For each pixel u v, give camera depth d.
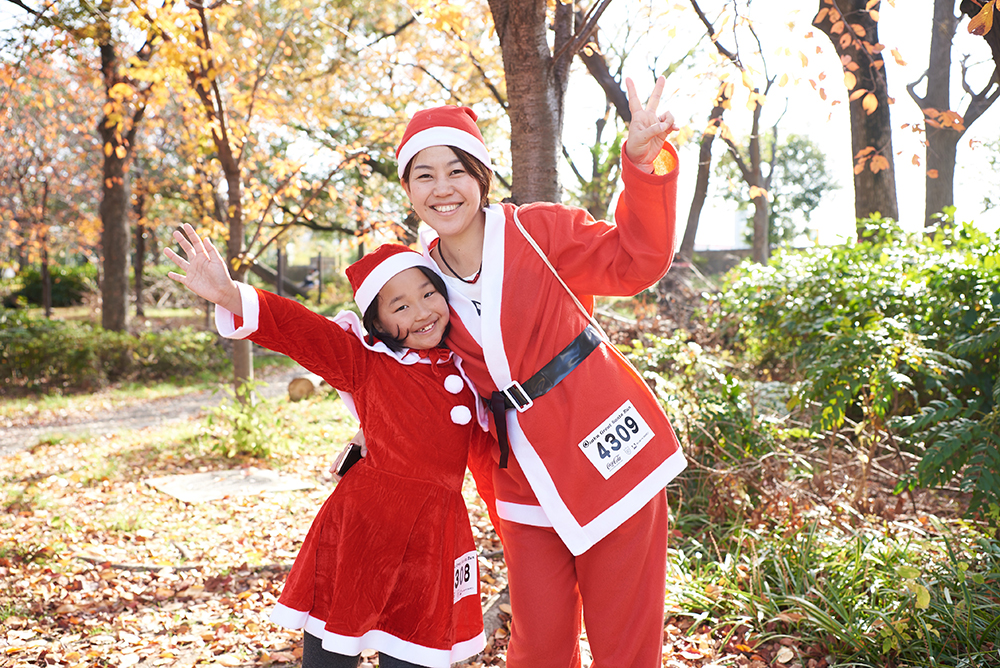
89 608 3.67
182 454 7.32
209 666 3.02
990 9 2.58
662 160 1.96
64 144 19.45
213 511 5.44
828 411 4.30
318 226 16.73
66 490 6.11
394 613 2.03
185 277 1.88
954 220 5.91
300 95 10.50
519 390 2.01
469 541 2.17
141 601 3.80
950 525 3.78
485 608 3.41
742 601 3.18
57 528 4.95
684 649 2.98
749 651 2.93
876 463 5.00
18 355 14.14
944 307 4.86
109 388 14.45
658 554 2.07
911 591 2.79
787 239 32.28
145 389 13.97
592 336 2.08
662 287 9.62
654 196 1.89
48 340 14.44
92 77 11.38
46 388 14.09
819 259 6.26
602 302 9.47
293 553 4.47
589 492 1.98
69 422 10.86
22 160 19.98
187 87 8.87
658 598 2.04
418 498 2.06
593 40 4.98
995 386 3.82
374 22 13.17
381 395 2.07
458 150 2.03
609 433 2.00
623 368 2.13
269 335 1.94
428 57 9.85
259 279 29.97
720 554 3.71
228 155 8.77
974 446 3.54
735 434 4.20
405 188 2.18
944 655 2.64
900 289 5.18
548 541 2.07
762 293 6.55
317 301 27.77
